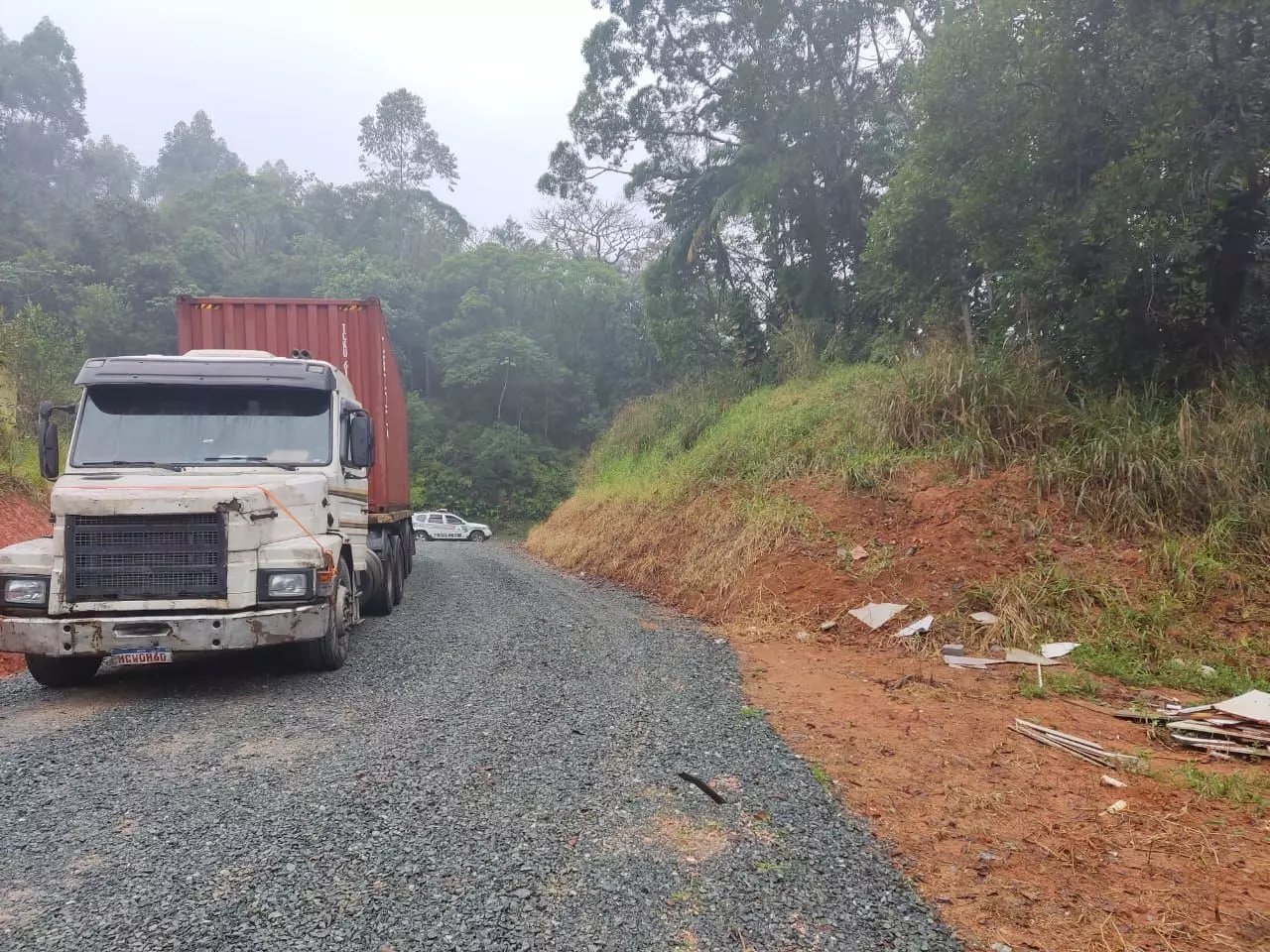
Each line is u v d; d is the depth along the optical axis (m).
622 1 23.33
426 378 53.81
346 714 5.40
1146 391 10.25
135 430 6.83
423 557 20.39
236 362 7.23
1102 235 9.44
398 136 68.56
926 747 4.82
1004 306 12.32
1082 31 9.40
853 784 4.18
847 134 21.52
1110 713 5.67
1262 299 11.03
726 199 22.30
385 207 63.31
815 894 2.99
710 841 3.45
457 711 5.46
